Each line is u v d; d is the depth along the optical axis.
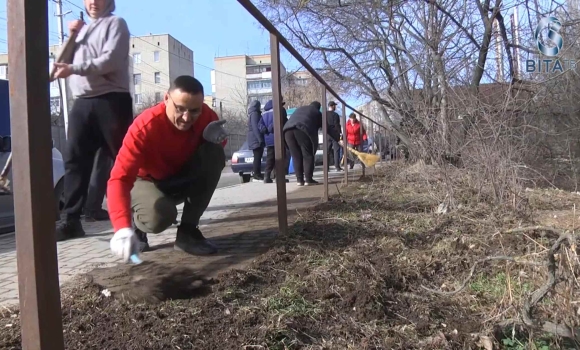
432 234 4.28
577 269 2.54
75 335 2.26
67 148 4.23
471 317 2.71
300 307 2.62
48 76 1.41
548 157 7.70
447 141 5.61
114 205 2.64
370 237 4.14
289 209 5.86
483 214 4.87
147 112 3.16
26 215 1.37
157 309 2.53
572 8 9.55
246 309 2.54
